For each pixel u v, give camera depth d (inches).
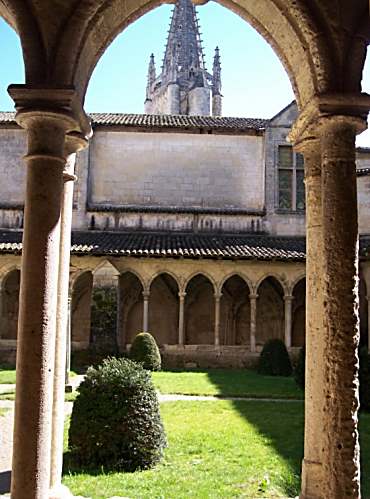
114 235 931.3
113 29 195.2
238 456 286.5
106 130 986.7
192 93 1782.7
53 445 191.5
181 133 994.7
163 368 813.9
